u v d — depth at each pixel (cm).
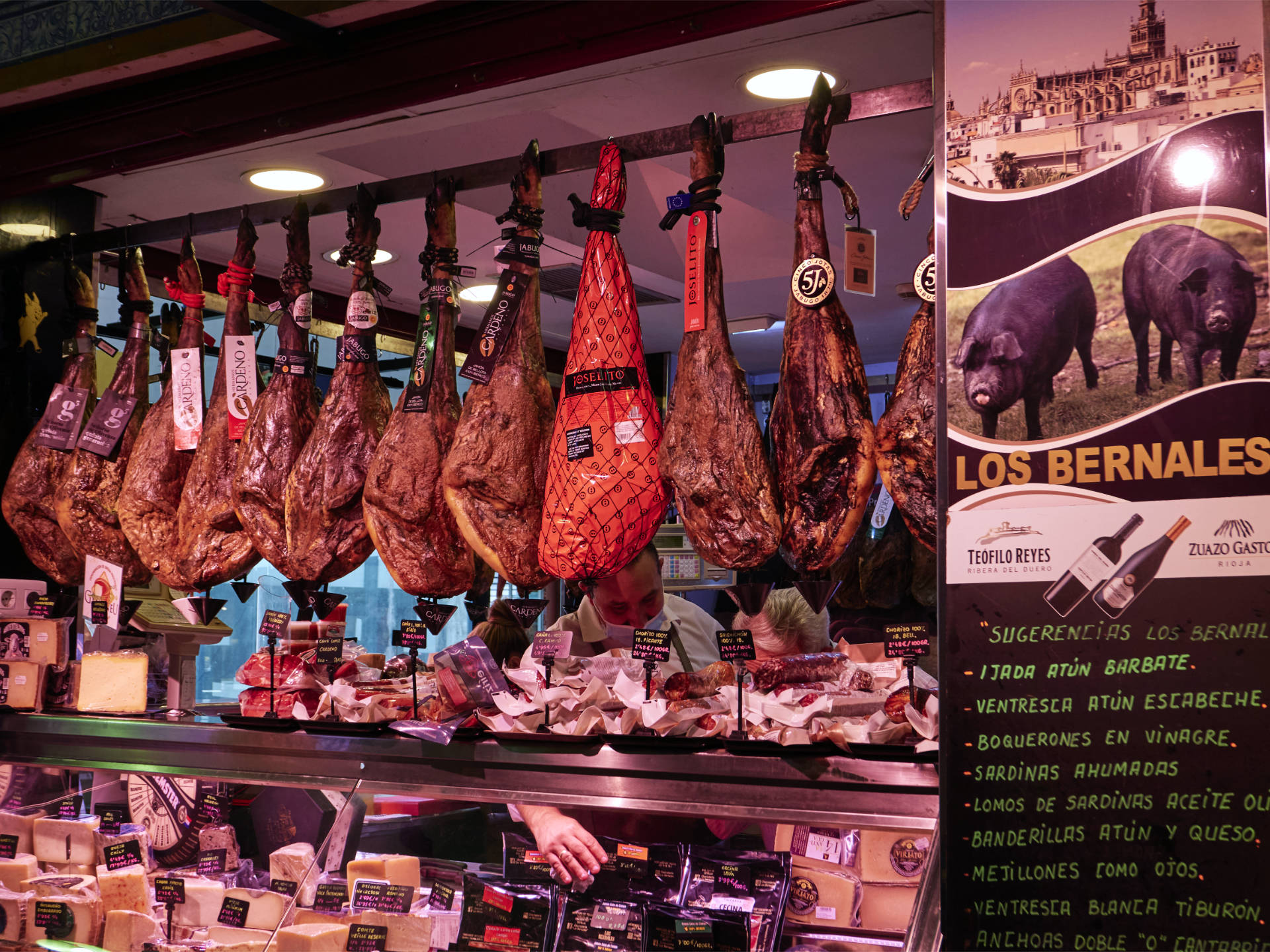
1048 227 161
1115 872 150
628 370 223
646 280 446
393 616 658
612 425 220
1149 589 152
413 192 267
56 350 337
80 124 309
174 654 384
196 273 300
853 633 360
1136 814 150
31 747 285
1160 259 155
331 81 271
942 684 160
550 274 446
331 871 231
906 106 212
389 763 237
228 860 246
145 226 307
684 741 208
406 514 244
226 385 283
